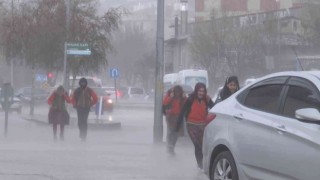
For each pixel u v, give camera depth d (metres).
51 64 34.84
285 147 8.98
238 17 65.62
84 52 30.70
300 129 8.80
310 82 9.24
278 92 9.75
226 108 10.71
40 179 13.13
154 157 17.17
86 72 35.22
